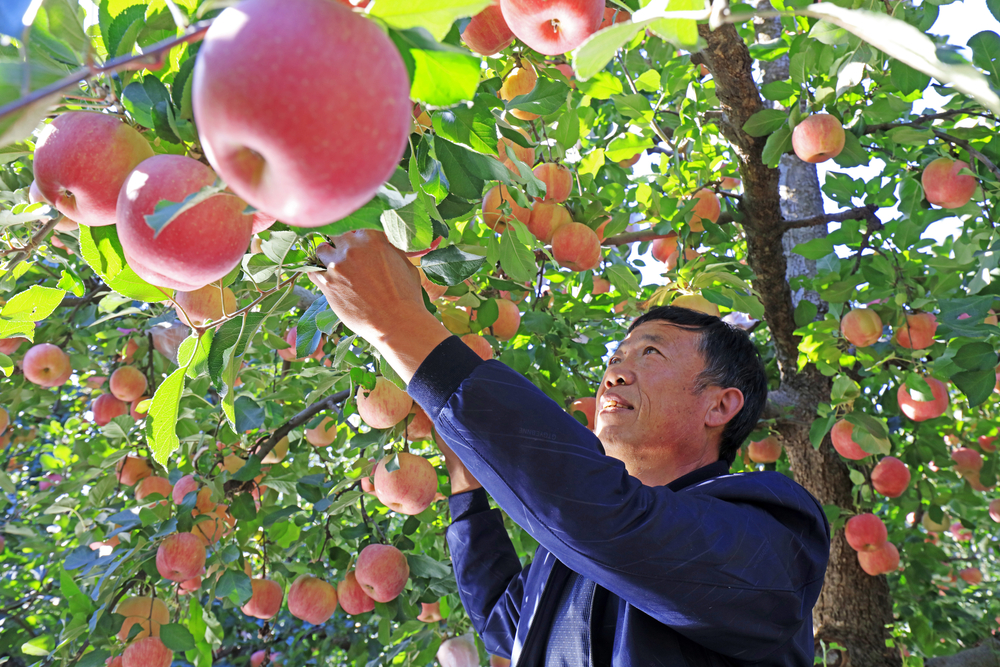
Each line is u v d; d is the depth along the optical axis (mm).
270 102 499
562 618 1440
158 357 4016
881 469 3680
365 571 2725
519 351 2590
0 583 4555
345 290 1117
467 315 2172
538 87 1782
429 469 2471
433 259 1333
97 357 4883
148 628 2670
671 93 3186
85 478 3434
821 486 3953
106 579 2807
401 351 1123
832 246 3541
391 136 552
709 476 1555
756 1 4359
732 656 1259
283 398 3340
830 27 2111
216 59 515
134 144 860
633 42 2986
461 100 687
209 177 788
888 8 2104
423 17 627
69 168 822
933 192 3082
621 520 1059
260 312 1216
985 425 4227
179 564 2688
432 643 3137
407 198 879
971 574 6000
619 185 3430
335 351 1635
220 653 5562
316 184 536
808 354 3592
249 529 3021
